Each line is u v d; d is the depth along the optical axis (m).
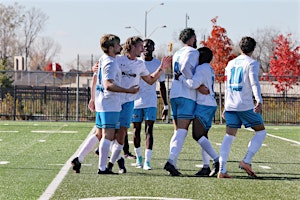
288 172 11.21
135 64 10.80
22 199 7.93
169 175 10.58
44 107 28.73
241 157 13.71
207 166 10.75
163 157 13.48
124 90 10.06
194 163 12.45
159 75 10.93
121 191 8.66
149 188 8.97
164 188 9.00
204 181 9.84
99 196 8.23
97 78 10.34
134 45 10.76
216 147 15.98
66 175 10.20
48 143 16.08
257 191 8.88
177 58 10.69
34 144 15.78
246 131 22.05
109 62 10.10
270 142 17.81
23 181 9.48
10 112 28.61
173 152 10.52
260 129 10.70
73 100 28.75
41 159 12.48
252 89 10.52
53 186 9.00
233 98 10.65
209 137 19.22
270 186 9.40
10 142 16.30
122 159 10.78
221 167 10.37
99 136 10.66
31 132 19.97
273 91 43.84
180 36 10.83
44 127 22.52
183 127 10.59
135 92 10.11
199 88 10.49
